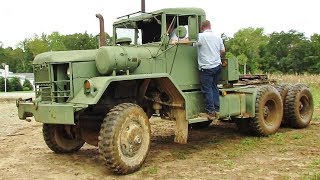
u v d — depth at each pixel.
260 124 7.54
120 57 5.64
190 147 6.92
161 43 6.31
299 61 58.50
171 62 6.48
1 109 14.22
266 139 7.46
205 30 6.61
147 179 5.12
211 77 6.60
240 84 7.97
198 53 6.64
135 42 6.74
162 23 6.34
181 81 6.63
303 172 5.20
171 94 6.17
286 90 8.54
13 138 8.17
